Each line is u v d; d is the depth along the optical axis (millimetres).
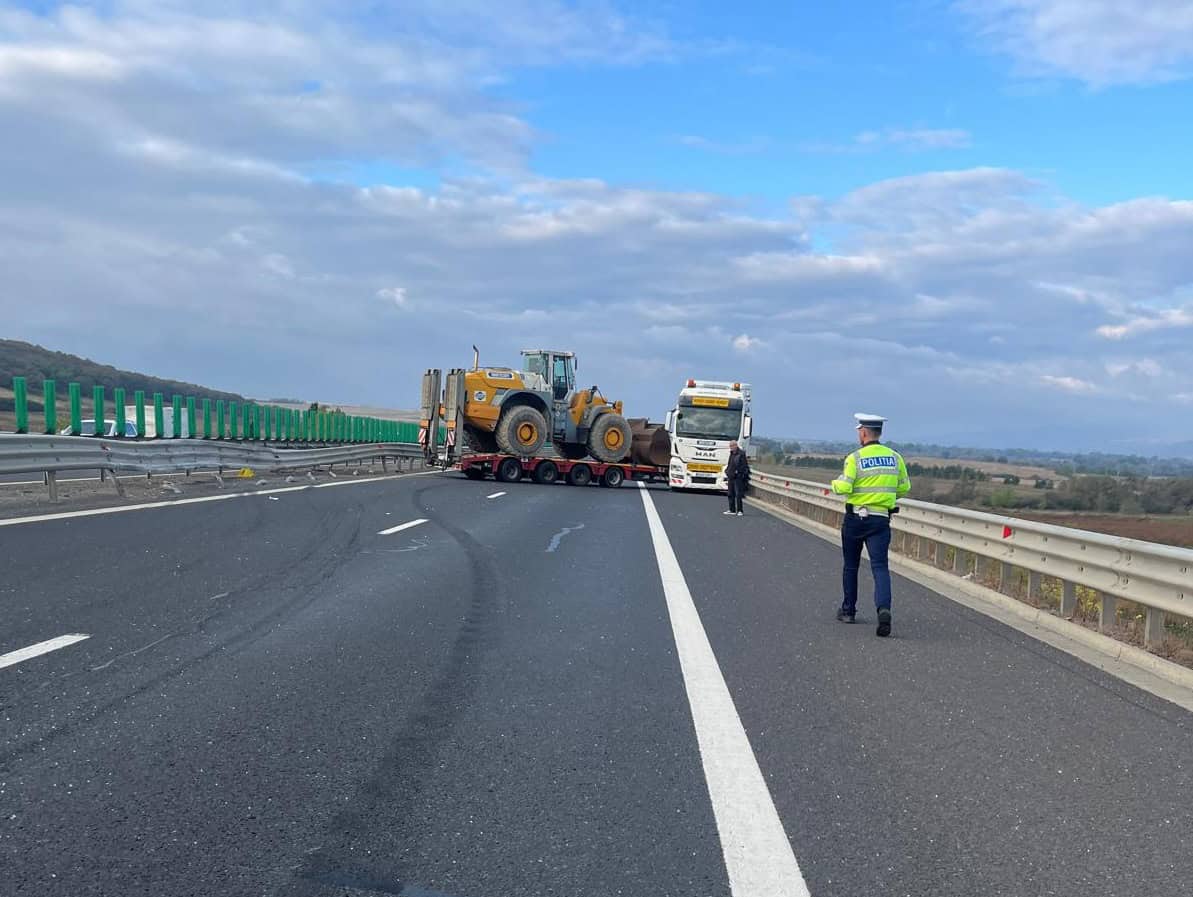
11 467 17188
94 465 19781
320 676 7266
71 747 5484
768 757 5832
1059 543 11250
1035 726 6746
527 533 17891
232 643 8148
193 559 12367
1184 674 8297
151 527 15258
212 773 5207
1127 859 4543
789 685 7609
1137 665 8969
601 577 12961
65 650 7574
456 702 6746
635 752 5836
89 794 4844
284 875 4094
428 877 4137
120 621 8695
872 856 4484
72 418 24688
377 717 6324
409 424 59062
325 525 16984
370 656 7949
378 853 4344
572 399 39188
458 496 26703
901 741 6266
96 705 6266
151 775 5133
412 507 21922
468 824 4695
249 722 6094
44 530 14203
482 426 37406
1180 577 8695
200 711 6270
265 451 29047
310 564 12594
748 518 25812
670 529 20641
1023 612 11688
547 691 7133
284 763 5410
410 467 48219
